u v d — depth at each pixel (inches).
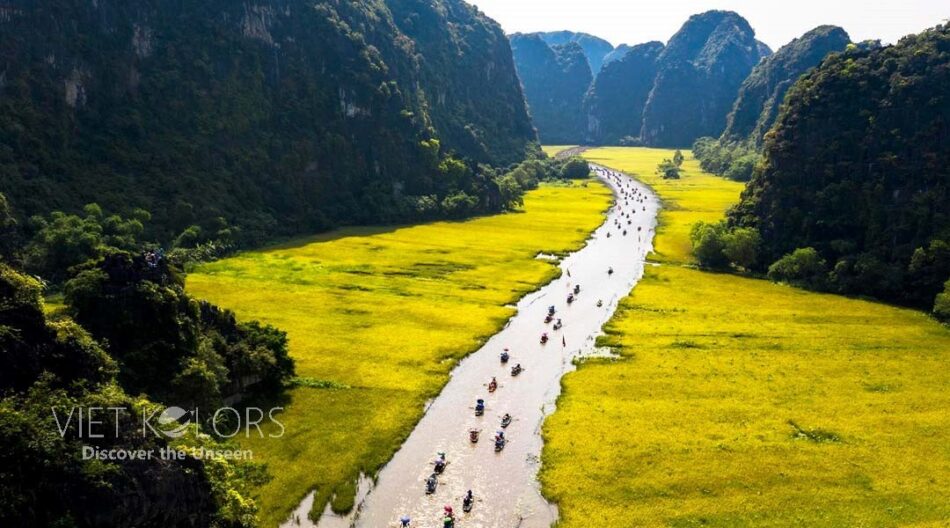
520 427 2918.3
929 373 3432.6
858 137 5723.4
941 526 2126.0
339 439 2711.6
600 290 5275.6
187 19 7495.1
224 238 6033.5
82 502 1497.3
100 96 6535.4
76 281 2495.1
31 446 1514.5
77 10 6437.0
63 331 1883.6
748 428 2822.3
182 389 2485.2
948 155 5196.9
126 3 6919.3
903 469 2486.5
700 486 2385.6
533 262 6151.6
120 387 2018.9
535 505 2331.4
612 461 2561.5
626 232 7839.6
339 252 6210.6
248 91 7672.2
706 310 4633.4
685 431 2800.2
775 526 2150.6
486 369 3585.1
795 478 2429.9
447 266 5831.7
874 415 2940.5
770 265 5743.1
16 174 5285.4
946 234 4773.6
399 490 2411.4
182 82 7116.1
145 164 6422.2
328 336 3887.8
